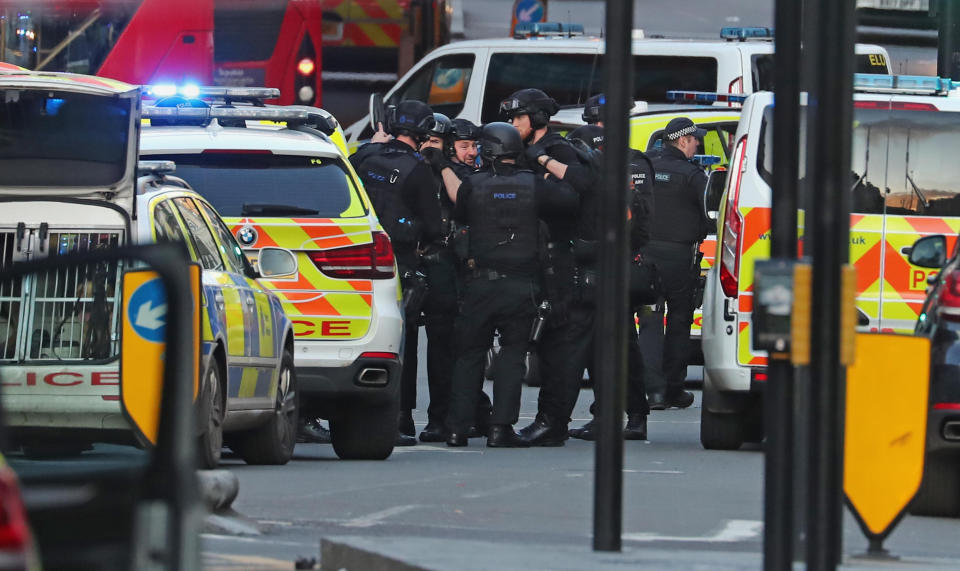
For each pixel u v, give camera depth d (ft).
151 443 48.21
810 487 74.33
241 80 340.39
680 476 136.87
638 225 164.14
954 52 216.13
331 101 361.30
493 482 129.80
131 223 120.37
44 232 120.26
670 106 311.68
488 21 486.38
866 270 156.97
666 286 197.16
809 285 73.26
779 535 74.49
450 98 318.65
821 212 73.15
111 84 122.42
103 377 108.58
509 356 162.20
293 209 149.69
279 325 141.08
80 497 47.85
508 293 159.84
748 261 154.40
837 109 72.95
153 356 53.72
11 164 120.98
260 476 131.13
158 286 50.65
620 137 80.07
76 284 108.37
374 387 148.46
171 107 156.87
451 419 163.63
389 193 164.04
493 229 159.53
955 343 115.44
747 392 154.71
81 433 58.85
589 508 115.03
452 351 169.89
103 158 121.29
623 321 82.28
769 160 155.63
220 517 102.68
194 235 129.29
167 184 130.93
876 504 90.79
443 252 167.43
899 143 158.10
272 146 152.46
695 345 224.53
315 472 135.54
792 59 73.61
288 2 340.18
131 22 313.32
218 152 151.53
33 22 310.45
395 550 84.07
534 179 159.43
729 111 238.89
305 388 147.95
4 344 108.78
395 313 150.61
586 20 434.30
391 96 320.29
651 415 196.95
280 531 101.40
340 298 148.66
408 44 361.30
